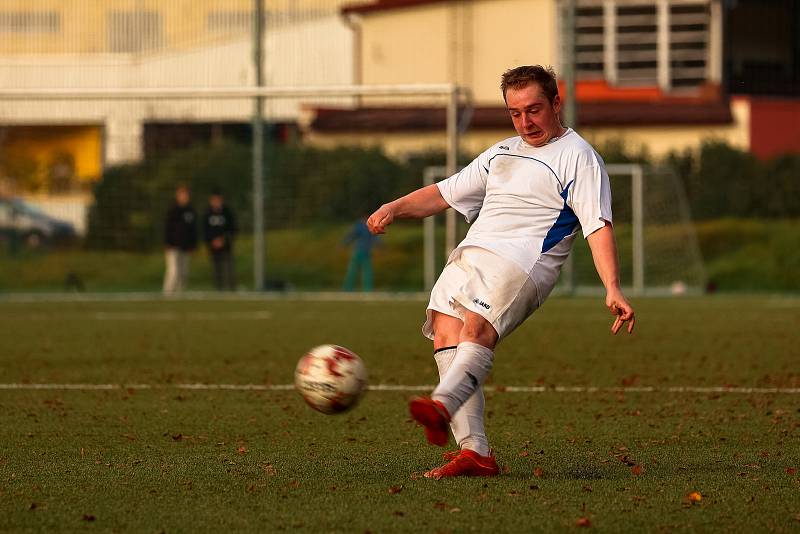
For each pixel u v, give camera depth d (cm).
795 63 14450
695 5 13688
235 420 3091
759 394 3619
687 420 3081
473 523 1850
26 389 3747
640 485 2156
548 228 2116
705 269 10469
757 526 1839
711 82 13700
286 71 14512
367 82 14138
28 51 16012
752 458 2483
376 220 2195
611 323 6234
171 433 2869
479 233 2147
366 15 14125
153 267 10112
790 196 11119
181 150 10600
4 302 8106
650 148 12925
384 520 1872
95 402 3447
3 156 11781
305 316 6800
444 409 1922
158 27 16062
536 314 6856
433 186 2239
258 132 9106
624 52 13788
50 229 10869
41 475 2284
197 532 1808
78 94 8338
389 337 5519
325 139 12988
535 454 2544
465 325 2080
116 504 2002
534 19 13700
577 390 3738
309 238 10444
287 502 2011
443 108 13188
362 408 3322
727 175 11256
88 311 7231
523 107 2103
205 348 5044
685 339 5403
